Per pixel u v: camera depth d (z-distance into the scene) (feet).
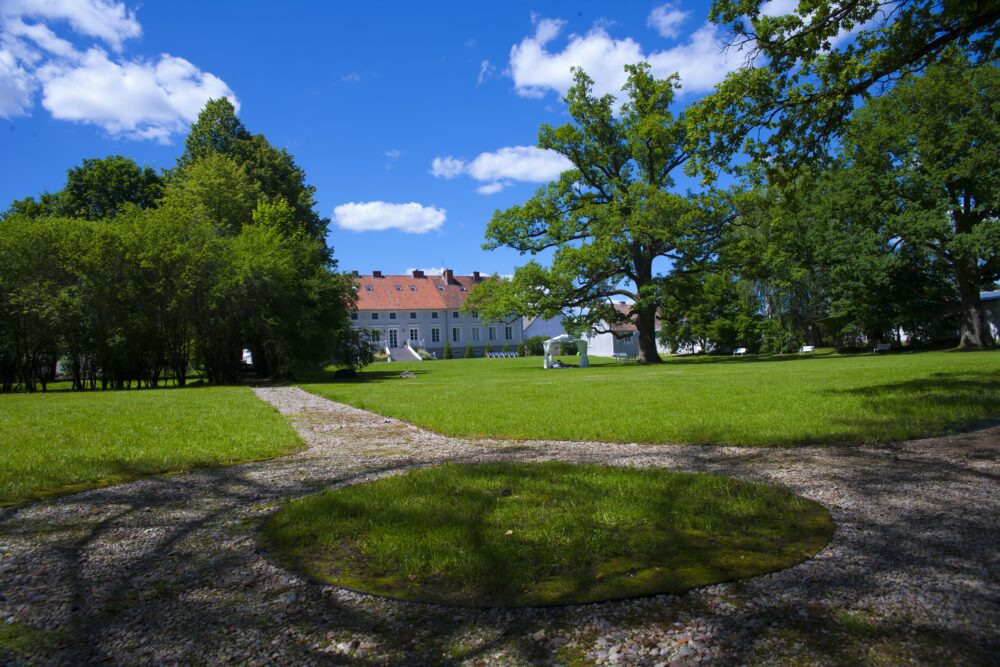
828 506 15.79
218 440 30.66
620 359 181.27
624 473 19.79
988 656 8.41
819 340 184.55
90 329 92.89
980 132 111.75
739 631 9.33
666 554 12.46
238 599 11.04
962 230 122.52
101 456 26.00
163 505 18.13
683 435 27.35
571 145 136.15
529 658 8.82
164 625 10.07
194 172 128.67
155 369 101.96
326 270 128.06
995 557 11.82
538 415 37.09
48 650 9.27
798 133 38.73
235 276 101.24
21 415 44.24
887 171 126.31
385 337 287.28
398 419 40.65
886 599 10.18
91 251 92.02
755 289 177.06
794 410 33.88
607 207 129.29
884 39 35.22
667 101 131.13
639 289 131.03
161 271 96.07
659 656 8.73
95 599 11.15
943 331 146.92
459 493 17.69
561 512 15.37
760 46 37.22
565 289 130.00
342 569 12.30
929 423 27.48
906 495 16.47
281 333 108.99
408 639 9.45
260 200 128.88
